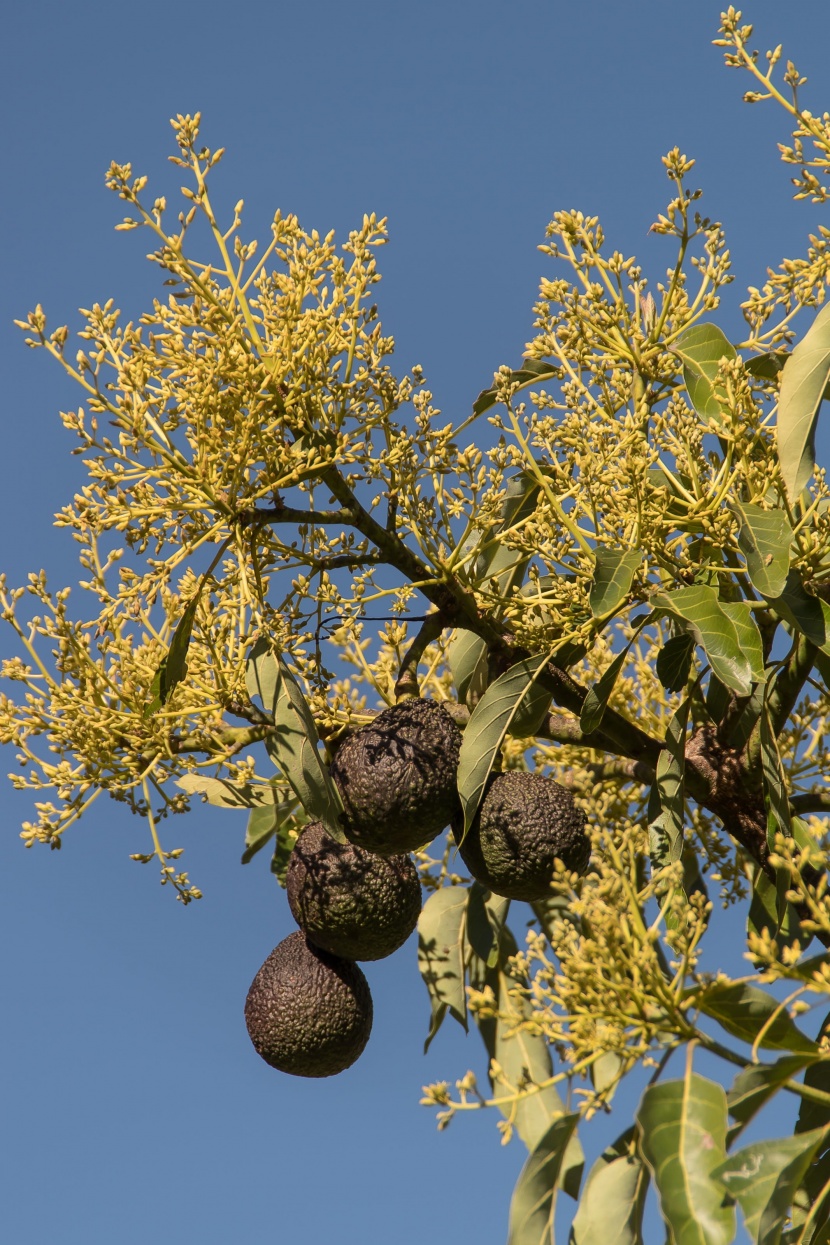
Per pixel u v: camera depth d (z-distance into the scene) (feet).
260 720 12.03
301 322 10.52
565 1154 9.39
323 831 11.72
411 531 11.69
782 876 10.84
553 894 11.17
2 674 11.57
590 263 11.79
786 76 10.73
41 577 11.54
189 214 10.46
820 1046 8.33
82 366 10.10
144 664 11.83
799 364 10.71
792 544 10.78
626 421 11.15
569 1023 8.64
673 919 9.59
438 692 14.12
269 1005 11.80
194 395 10.06
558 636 11.73
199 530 10.62
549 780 11.47
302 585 11.19
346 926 11.39
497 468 11.35
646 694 13.88
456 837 11.43
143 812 11.64
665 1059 8.46
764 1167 7.72
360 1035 11.96
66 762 11.48
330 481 11.13
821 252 11.41
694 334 11.84
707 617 10.41
